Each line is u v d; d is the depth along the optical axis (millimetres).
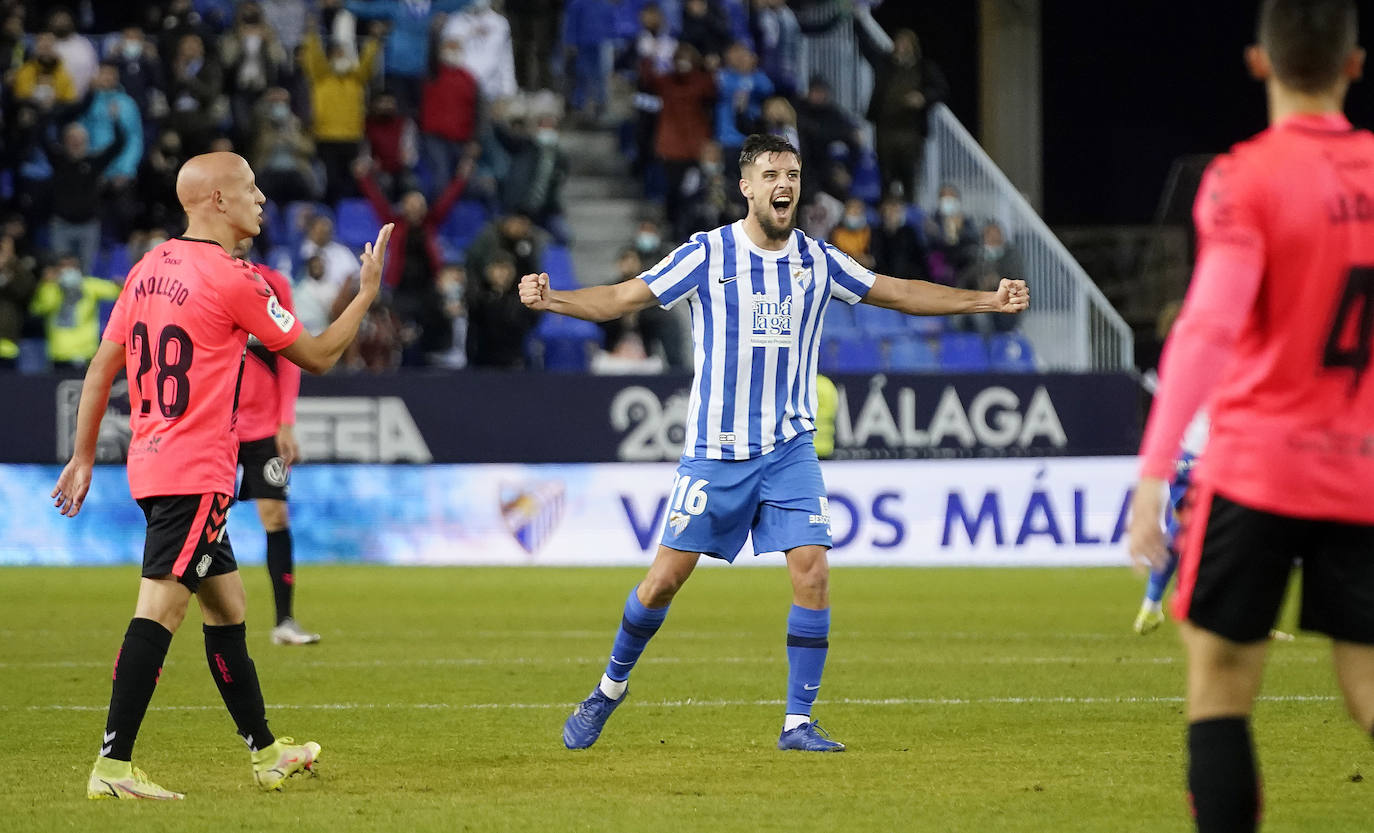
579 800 17750
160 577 17797
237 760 20625
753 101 73938
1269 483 12203
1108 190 103125
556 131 69938
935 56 103375
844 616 41281
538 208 68625
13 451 53812
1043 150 102688
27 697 26547
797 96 76750
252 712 18391
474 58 71562
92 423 18422
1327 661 31781
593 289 21141
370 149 67562
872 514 56406
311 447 54750
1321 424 12195
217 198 18312
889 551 56438
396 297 64062
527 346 64312
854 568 55375
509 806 17391
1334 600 12523
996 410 56875
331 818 16703
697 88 68875
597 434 55750
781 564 60906
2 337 59438
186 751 21328
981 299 21922
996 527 56781
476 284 61125
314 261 59625
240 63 66875
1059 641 35750
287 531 34688
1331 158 12164
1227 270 11875
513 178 68625
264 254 64812
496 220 67000
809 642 21344
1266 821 16594
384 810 17141
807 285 21312
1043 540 56969
